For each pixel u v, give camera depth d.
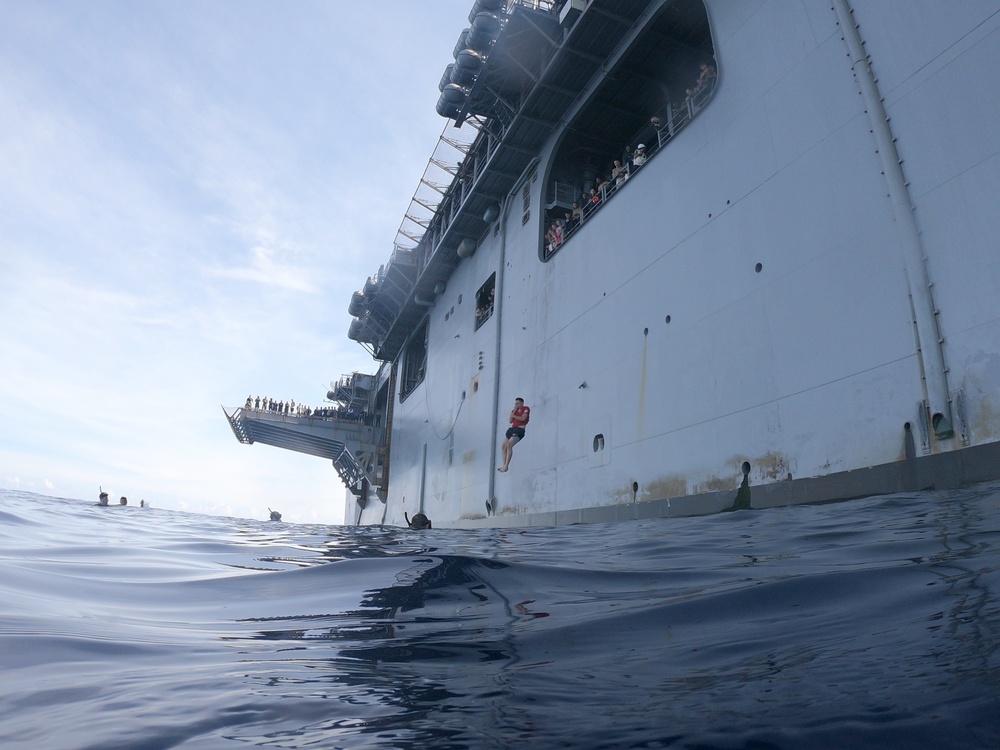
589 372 13.90
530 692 1.66
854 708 1.29
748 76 10.48
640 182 13.02
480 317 21.30
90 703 1.66
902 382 7.57
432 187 23.84
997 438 6.59
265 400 37.75
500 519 17.12
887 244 7.93
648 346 12.04
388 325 32.19
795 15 9.70
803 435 8.70
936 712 1.22
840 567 3.16
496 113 18.27
